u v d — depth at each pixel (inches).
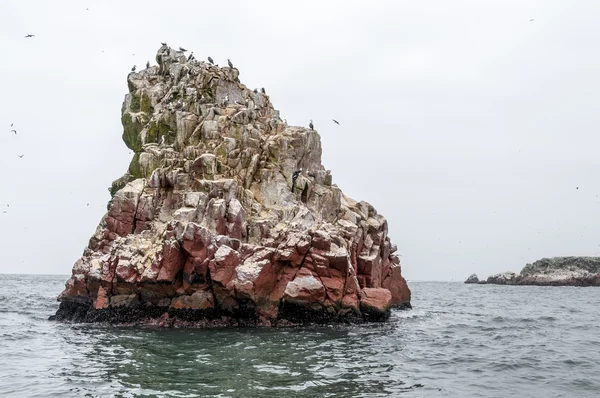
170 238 1336.1
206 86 1978.3
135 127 2006.6
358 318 1385.3
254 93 2057.1
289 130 1845.5
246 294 1288.1
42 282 5472.4
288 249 1342.3
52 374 806.5
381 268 1836.9
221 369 838.5
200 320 1314.0
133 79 2144.4
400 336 1240.8
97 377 785.6
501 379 824.3
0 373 814.5
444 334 1314.0
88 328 1310.3
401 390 740.7
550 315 1924.2
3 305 2128.4
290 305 1334.9
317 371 840.9
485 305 2518.5
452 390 749.9
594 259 5777.6
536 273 6107.3
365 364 907.4
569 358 997.2
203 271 1305.4
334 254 1352.1
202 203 1478.8
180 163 1674.5
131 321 1362.0
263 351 993.5
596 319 1774.1
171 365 865.5
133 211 1552.7
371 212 1935.3
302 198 1732.3
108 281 1386.6
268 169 1716.3
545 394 740.0
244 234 1470.2
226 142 1723.7
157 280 1300.4
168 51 2177.7
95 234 1595.7
